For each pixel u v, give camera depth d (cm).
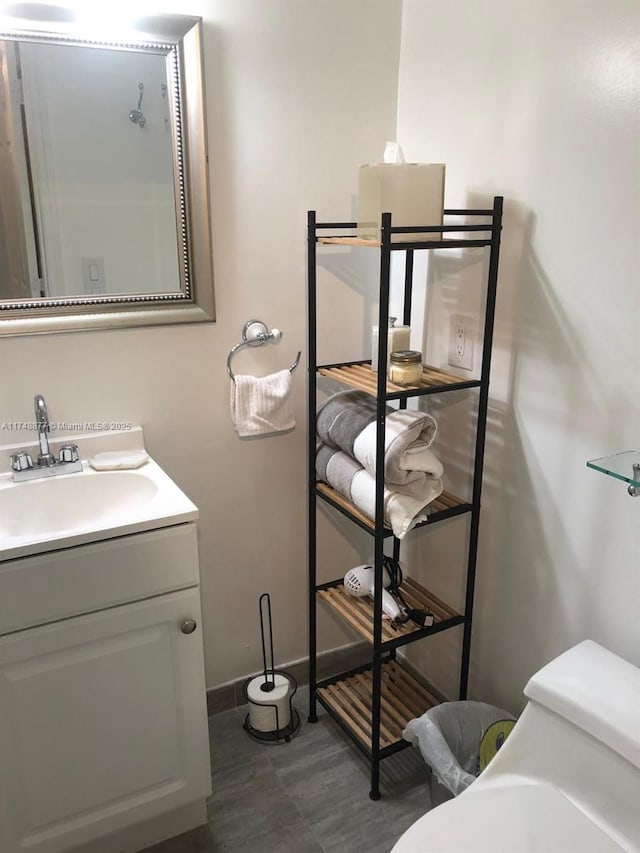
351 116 175
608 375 132
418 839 113
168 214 158
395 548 200
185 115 153
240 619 200
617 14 120
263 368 182
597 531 140
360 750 188
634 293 125
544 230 141
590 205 131
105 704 140
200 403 175
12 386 154
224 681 204
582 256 134
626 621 137
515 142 145
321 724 198
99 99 146
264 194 170
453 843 112
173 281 163
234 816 168
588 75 127
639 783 113
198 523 185
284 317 181
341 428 165
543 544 154
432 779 161
